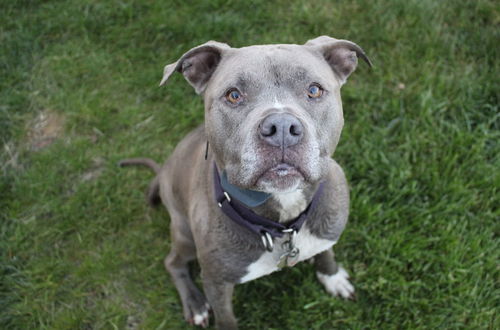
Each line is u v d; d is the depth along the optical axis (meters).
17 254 0.82
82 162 0.91
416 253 0.74
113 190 0.88
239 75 0.47
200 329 0.74
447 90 0.89
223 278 0.58
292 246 0.56
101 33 1.04
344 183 0.60
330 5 1.02
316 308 0.73
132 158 0.84
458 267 0.72
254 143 0.44
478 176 0.79
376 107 0.89
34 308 0.77
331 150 0.50
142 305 0.77
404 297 0.71
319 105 0.47
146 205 0.87
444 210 0.77
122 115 0.95
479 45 0.94
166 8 1.05
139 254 0.82
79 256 0.83
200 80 0.55
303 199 0.53
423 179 0.81
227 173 0.49
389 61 0.94
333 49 0.53
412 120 0.86
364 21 0.99
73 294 0.78
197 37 1.01
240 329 0.73
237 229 0.54
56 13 1.06
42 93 0.99
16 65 1.01
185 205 0.65
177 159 0.68
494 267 0.72
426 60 0.93
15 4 1.07
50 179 0.89
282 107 0.44
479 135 0.83
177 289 0.76
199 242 0.58
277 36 1.00
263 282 0.76
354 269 0.76
